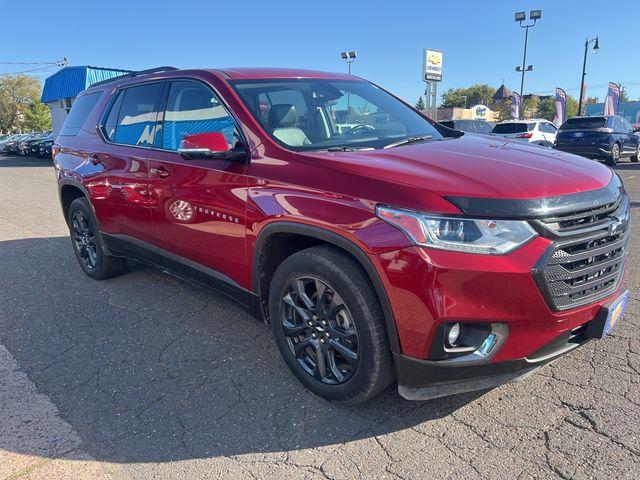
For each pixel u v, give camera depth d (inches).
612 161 631.8
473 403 111.3
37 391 123.7
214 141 119.5
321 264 104.2
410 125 149.2
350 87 158.4
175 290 186.1
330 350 110.0
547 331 94.0
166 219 148.5
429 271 89.3
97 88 200.1
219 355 137.7
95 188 179.8
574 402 109.6
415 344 94.0
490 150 120.0
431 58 983.0
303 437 103.5
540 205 91.7
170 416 112.1
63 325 160.4
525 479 89.4
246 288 127.3
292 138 124.0
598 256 99.6
